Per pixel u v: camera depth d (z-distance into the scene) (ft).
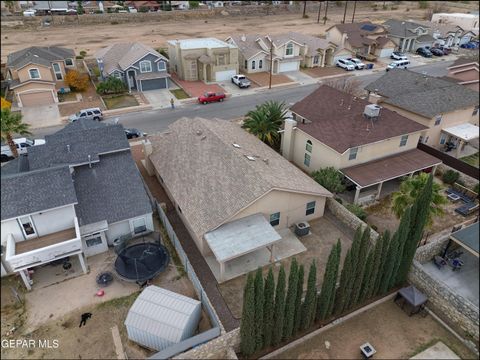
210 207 79.61
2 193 69.31
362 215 90.07
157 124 143.13
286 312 59.26
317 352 62.39
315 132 104.73
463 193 103.55
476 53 260.01
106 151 88.43
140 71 174.70
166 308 61.82
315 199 88.38
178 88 182.91
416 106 120.78
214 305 69.26
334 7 428.56
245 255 80.48
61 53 188.65
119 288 72.33
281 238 77.77
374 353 61.87
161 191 101.91
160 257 77.71
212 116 150.71
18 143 117.39
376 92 139.95
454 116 123.13
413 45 256.52
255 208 79.66
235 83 188.14
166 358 55.47
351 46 232.94
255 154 93.71
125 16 327.26
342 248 83.20
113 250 81.76
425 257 79.77
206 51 190.90
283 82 193.88
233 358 59.31
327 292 61.93
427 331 66.44
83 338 63.05
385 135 102.27
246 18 366.22
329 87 130.62
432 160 107.04
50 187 72.08
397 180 109.70
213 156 91.40
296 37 228.43
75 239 69.46
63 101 164.14
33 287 72.02
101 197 81.20
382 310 70.18
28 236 72.69
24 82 153.07
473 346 63.21
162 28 310.24
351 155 99.71
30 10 321.11
